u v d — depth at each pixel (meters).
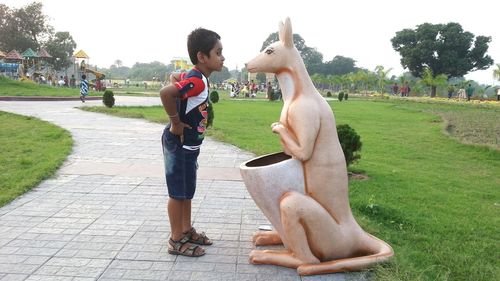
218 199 5.55
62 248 3.82
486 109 26.92
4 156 7.68
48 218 4.61
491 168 8.98
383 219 5.10
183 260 3.64
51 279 3.23
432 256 4.01
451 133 14.09
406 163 9.05
